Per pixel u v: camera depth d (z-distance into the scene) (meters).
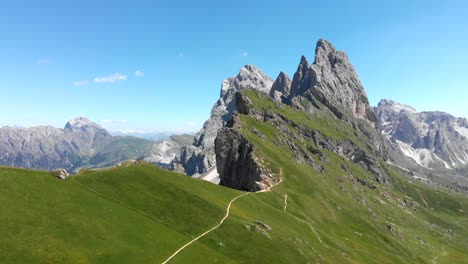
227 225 98.62
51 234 70.44
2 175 82.06
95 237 74.44
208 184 128.88
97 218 80.81
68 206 81.25
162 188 106.19
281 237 106.88
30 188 81.88
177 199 102.88
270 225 114.00
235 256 87.31
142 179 107.06
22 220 71.38
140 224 84.88
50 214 76.25
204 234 91.12
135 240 78.50
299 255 99.25
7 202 74.62
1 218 69.81
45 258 64.50
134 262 71.69
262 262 88.06
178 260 76.88
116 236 77.19
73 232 73.25
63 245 68.81
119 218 83.94
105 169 106.25
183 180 118.75
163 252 78.06
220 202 113.88
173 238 84.62
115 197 92.81
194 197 106.88
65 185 89.06
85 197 87.50
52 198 81.88
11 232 67.38
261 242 96.56
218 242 89.50
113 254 71.69
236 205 119.69
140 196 97.81
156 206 95.75
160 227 87.06
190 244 84.69
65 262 65.44
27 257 63.22
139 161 118.19
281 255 94.75
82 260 67.31
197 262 78.69
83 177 96.81
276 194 163.75
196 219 96.69
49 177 88.94
